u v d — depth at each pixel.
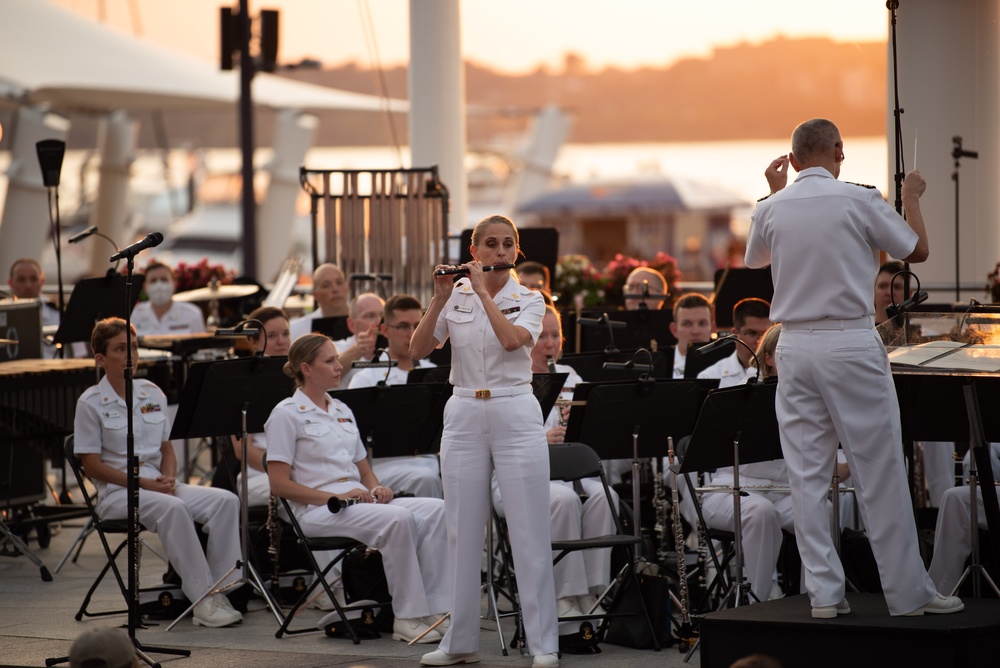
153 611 10.20
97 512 10.24
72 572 12.02
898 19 15.34
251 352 15.39
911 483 8.91
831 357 7.54
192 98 30.33
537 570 8.34
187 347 14.35
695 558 10.67
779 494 10.02
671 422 9.47
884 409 7.56
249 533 10.34
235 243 52.75
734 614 7.92
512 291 8.43
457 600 8.47
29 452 13.13
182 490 10.30
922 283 15.38
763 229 7.92
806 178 7.79
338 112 33.47
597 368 11.45
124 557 12.73
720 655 7.85
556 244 15.66
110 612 10.20
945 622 7.42
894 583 7.59
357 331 12.50
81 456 10.13
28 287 16.16
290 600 10.76
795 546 10.09
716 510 9.68
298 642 9.36
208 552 10.20
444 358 12.41
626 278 17.62
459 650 8.49
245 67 24.48
